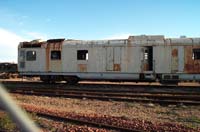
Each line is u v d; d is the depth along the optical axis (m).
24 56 28.94
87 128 10.21
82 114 12.84
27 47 28.84
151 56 25.39
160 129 10.12
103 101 17.17
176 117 12.77
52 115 11.99
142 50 25.38
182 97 17.67
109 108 15.01
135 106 15.51
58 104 16.33
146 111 14.20
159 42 25.02
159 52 24.98
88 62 26.69
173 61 24.75
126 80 25.97
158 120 12.09
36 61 28.47
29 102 16.97
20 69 29.08
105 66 26.23
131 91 21.34
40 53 28.34
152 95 18.56
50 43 28.05
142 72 25.38
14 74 38.09
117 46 25.94
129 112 13.98
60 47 27.53
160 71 24.97
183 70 24.59
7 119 10.77
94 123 10.69
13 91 21.48
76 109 14.77
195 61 24.39
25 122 10.91
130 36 25.92
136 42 25.50
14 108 13.73
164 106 15.57
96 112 13.95
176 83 25.14
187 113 13.66
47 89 23.05
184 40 24.69
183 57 24.61
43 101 17.25
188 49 24.52
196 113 13.63
